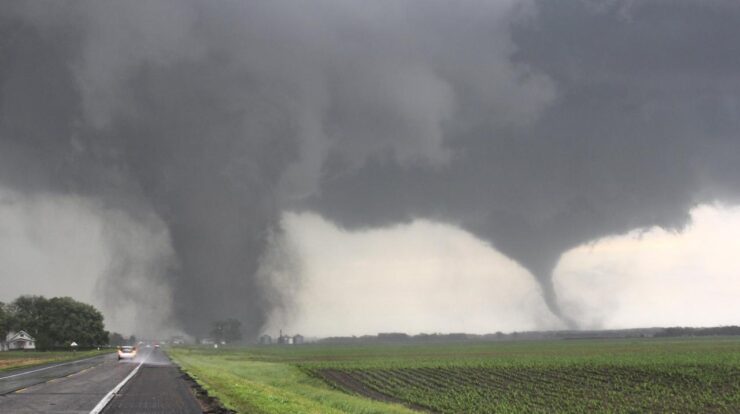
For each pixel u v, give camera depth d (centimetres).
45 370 6488
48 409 2934
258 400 3553
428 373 9350
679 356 12306
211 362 11169
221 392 3947
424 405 5744
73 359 10400
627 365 9812
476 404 5734
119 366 7544
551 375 8756
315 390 6581
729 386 7206
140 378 5222
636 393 6619
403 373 9369
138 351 18400
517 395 6450
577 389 7025
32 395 3594
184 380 5022
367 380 8288
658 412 5316
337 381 8194
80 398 3462
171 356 12925
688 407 5609
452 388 7212
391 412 4731
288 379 8288
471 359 13300
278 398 3881
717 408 5569
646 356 12556
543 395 6456
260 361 13388
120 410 2936
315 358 15712
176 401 3347
